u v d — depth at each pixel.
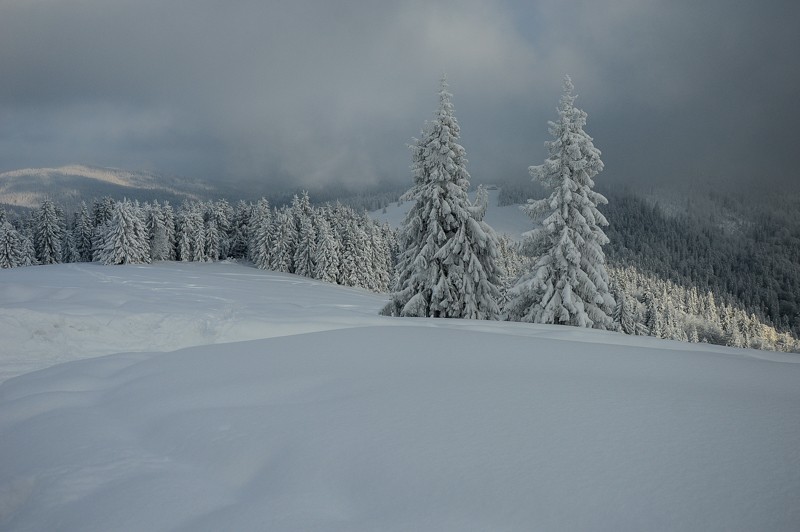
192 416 5.01
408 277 21.39
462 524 2.70
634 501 2.73
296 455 3.79
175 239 83.69
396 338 8.48
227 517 3.06
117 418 5.40
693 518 2.53
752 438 3.47
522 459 3.33
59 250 78.81
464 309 19.67
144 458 4.24
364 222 77.69
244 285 43.66
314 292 43.41
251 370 6.71
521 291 18.12
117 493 3.55
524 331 11.78
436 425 4.05
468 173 20.34
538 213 18.67
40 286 16.84
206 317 13.51
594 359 6.83
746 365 6.49
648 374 5.86
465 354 7.20
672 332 63.19
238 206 93.50
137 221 68.69
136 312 13.09
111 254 64.62
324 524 2.84
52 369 7.94
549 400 4.58
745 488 2.76
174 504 3.35
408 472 3.31
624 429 3.75
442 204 19.73
